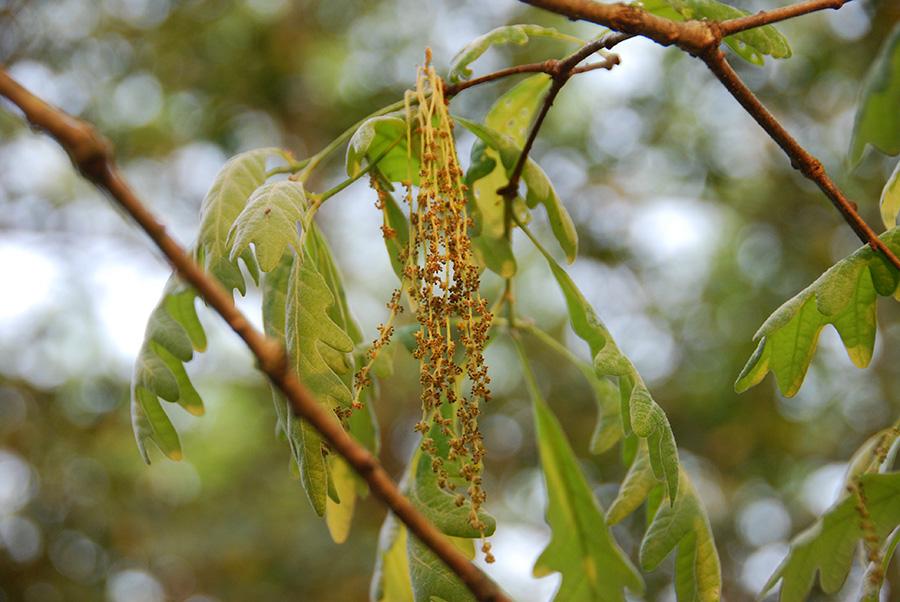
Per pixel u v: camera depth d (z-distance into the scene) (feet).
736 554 18.65
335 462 6.08
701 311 19.53
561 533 6.81
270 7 21.12
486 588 2.93
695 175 19.66
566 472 6.75
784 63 18.33
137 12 20.94
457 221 4.75
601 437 6.42
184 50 20.88
